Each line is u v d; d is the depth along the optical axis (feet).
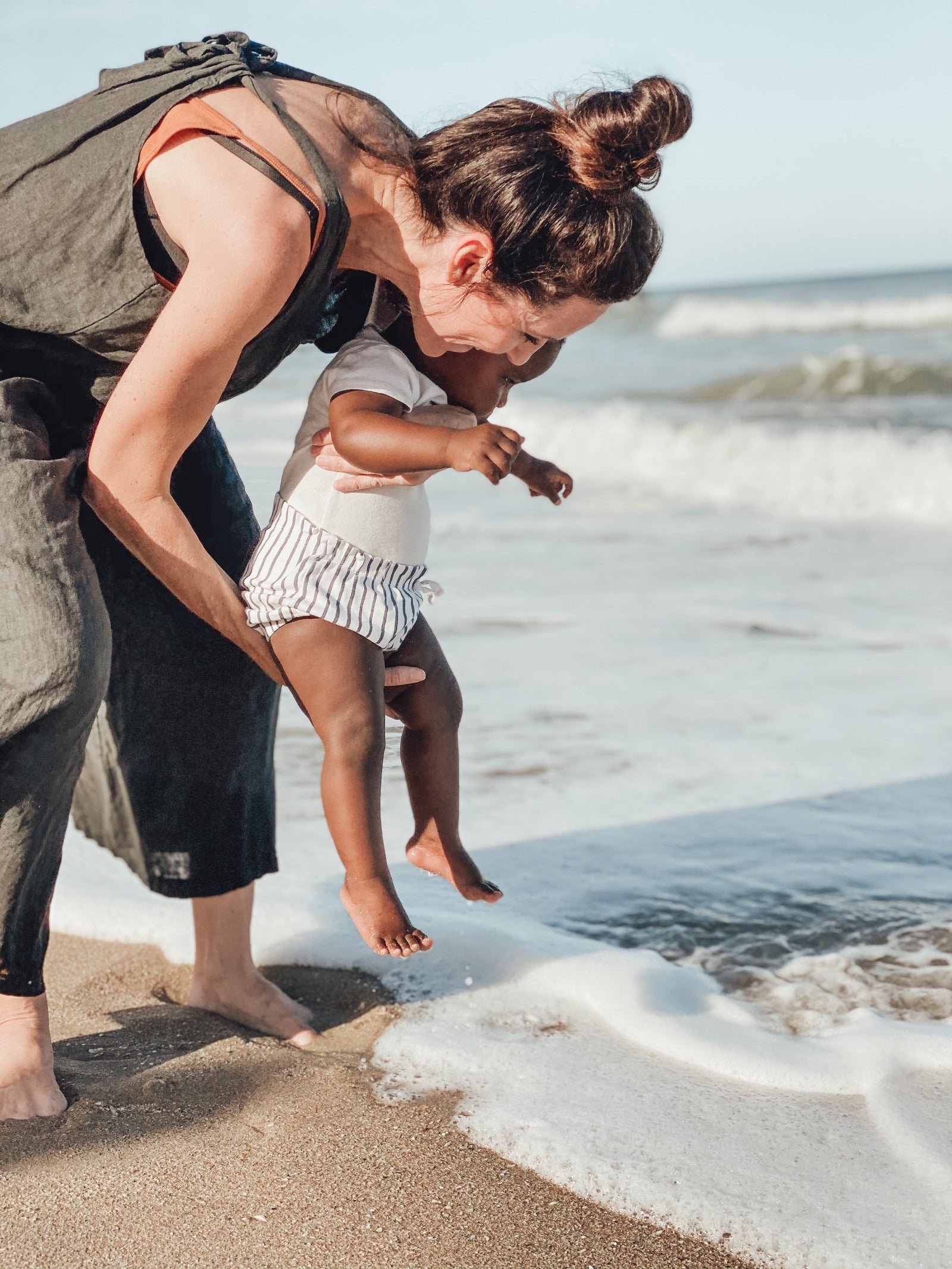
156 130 5.78
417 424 6.05
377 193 6.06
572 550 24.20
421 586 7.03
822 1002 8.28
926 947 9.07
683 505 29.73
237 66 5.93
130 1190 6.09
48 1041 6.98
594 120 5.66
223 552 7.59
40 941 6.72
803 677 15.69
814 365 55.11
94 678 6.23
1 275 6.11
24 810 6.29
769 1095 7.04
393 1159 6.41
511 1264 5.62
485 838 11.14
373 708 6.56
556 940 9.08
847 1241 5.73
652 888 10.12
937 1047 7.47
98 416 6.69
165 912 9.75
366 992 8.54
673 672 16.02
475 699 15.05
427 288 6.21
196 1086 7.15
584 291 5.90
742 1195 6.07
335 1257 5.64
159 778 7.84
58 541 6.20
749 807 11.76
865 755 13.00
